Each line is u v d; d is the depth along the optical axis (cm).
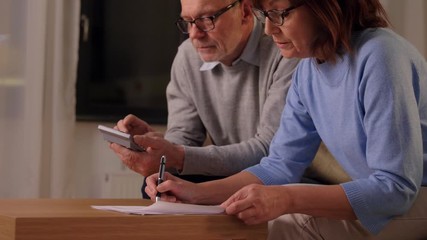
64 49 355
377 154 152
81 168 369
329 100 169
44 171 355
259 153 222
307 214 151
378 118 152
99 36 382
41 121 348
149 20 392
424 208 161
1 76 344
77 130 370
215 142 250
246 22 228
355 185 151
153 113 389
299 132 189
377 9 166
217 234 142
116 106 382
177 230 138
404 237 161
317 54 164
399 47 157
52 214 135
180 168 216
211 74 243
